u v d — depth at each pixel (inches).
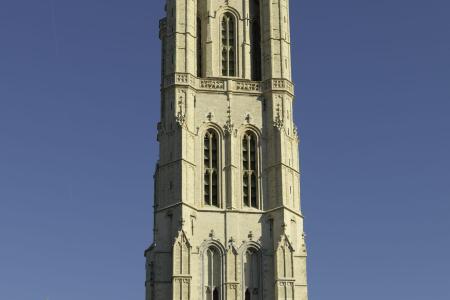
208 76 4729.3
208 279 4313.5
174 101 4616.1
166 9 4945.9
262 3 4950.8
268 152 4606.3
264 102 4724.4
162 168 4515.3
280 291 4254.4
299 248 4441.4
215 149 4598.9
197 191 4475.9
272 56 4790.8
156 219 4399.6
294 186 4566.9
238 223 4426.7
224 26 4894.2
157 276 4276.6
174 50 4729.3
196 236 4370.1
